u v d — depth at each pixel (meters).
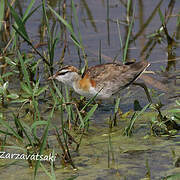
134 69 13.32
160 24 19.78
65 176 9.95
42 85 15.51
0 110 13.76
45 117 13.21
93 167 10.34
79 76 13.59
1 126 12.65
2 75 14.55
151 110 13.52
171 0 21.03
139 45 18.44
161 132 12.00
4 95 13.84
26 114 13.30
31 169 10.34
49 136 12.03
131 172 10.05
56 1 21.11
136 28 19.61
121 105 14.10
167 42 18.58
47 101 14.35
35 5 20.23
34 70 14.96
